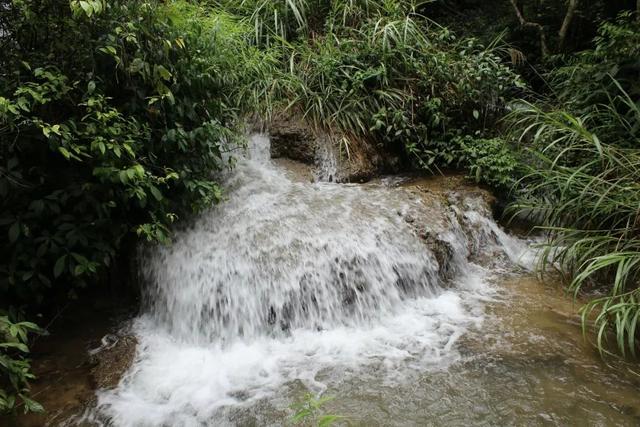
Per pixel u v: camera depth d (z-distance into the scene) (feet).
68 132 7.97
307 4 18.30
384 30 16.75
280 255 10.68
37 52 8.50
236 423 7.56
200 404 8.05
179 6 11.87
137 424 7.58
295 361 9.20
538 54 22.66
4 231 8.73
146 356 9.46
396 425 7.30
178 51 10.41
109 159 8.61
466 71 16.71
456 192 14.65
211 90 11.96
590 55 15.01
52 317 10.26
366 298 10.69
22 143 8.20
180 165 10.59
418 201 13.33
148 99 9.86
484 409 7.59
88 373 8.83
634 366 8.62
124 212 9.80
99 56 8.99
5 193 7.85
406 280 11.23
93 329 10.25
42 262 8.77
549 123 13.69
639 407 7.54
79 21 8.45
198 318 10.18
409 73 16.92
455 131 16.69
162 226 9.64
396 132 15.89
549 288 11.62
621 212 11.35
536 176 14.21
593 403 7.65
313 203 12.67
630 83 13.76
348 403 7.84
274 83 15.44
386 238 11.58
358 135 15.89
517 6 23.16
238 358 9.39
